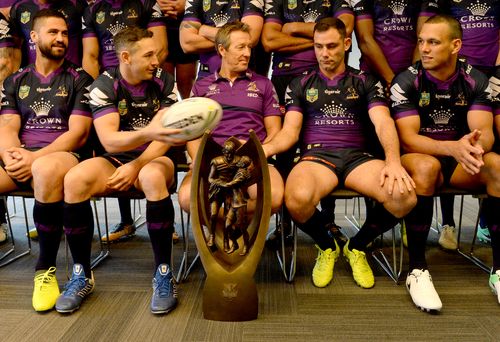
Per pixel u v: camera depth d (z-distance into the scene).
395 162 1.83
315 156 2.02
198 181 1.62
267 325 1.59
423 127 2.04
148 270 2.13
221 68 2.11
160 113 1.68
